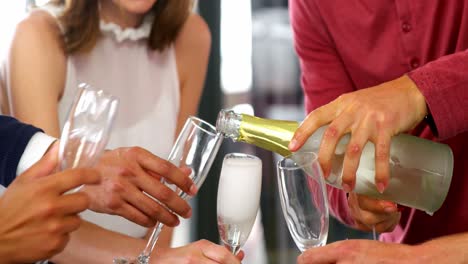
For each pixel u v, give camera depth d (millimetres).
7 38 2236
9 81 2074
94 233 1613
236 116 1494
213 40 3119
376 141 1382
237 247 1493
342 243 1354
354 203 1518
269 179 3238
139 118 2182
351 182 1386
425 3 1621
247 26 3213
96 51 2125
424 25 1632
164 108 2203
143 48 2174
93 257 1589
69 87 2109
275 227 3262
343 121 1382
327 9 1688
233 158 1480
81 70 2115
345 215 1682
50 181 1243
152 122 2193
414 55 1648
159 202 1511
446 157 1475
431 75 1427
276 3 3223
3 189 1608
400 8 1630
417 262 1339
